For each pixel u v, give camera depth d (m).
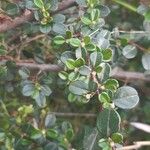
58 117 0.67
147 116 0.65
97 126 0.35
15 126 0.50
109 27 0.55
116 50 0.49
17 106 0.60
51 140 0.47
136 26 0.59
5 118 0.55
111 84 0.38
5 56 0.51
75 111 0.68
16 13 0.47
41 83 0.49
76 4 0.46
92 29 0.43
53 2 0.44
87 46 0.40
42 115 0.53
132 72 0.60
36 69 0.51
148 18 0.46
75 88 0.38
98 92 0.38
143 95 0.67
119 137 0.35
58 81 0.53
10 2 0.49
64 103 0.66
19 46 0.54
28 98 0.61
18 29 0.54
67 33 0.43
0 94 0.59
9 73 0.52
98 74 0.38
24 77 0.49
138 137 0.65
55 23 0.44
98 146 0.37
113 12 0.62
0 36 0.55
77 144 0.46
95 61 0.38
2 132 0.48
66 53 0.41
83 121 0.68
